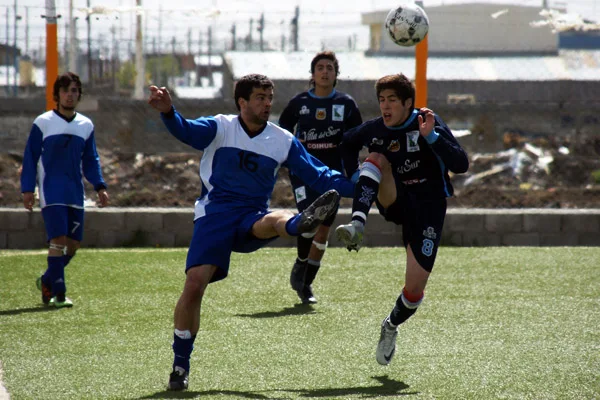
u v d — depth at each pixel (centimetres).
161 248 2948
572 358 1444
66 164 2044
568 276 2341
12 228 2930
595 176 5478
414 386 1273
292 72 8406
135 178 4612
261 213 1288
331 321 1786
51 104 2997
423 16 1670
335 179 1356
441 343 1570
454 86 10500
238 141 1306
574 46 12950
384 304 1975
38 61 4881
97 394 1245
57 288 1970
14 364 1440
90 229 2958
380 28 5881
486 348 1523
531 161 5634
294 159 1341
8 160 4712
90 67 5944
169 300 2031
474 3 8256
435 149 1317
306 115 2141
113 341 1617
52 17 2956
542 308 1906
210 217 1294
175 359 1280
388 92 1359
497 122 5991
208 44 6278
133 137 4972
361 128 1445
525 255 2748
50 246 1997
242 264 2555
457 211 3078
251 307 1945
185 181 4566
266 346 1559
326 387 1273
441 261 2619
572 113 6084
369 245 2995
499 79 10512
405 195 1397
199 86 9562
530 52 11256
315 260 1986
